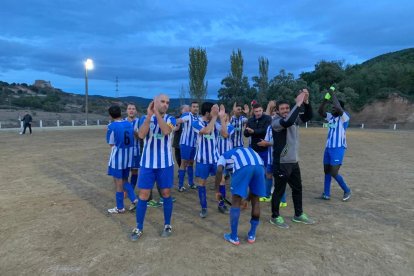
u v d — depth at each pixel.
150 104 4.50
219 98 49.72
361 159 12.26
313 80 56.47
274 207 5.17
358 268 3.81
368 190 7.43
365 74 53.50
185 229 5.00
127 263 3.90
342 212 5.86
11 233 4.79
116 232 4.86
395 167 10.47
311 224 5.23
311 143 18.70
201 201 5.55
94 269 3.77
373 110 48.88
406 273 3.70
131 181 6.73
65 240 4.56
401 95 47.91
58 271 3.72
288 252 4.21
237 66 48.31
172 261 3.95
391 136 25.38
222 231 4.93
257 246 4.39
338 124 6.39
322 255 4.12
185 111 7.46
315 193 7.21
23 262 3.94
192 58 46.88
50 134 24.36
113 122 5.62
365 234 4.80
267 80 47.78
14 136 22.17
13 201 6.43
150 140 4.59
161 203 6.29
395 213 5.79
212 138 5.55
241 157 4.43
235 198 4.43
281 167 5.07
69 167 10.29
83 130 30.06
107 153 13.66
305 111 5.09
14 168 10.04
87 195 6.94
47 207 6.05
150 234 4.79
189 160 7.37
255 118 6.48
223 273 3.68
